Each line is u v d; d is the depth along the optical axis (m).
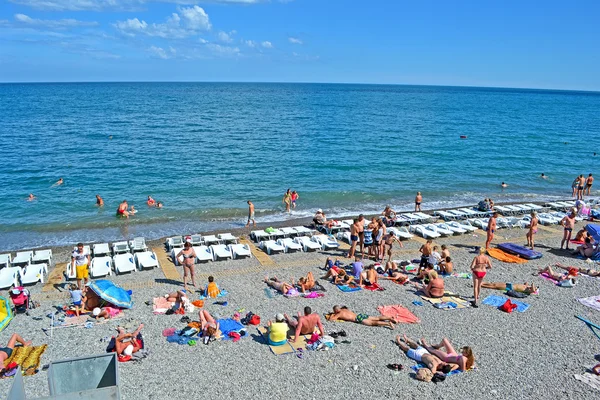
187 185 33.12
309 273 15.49
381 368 10.97
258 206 28.47
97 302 13.70
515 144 56.84
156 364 11.01
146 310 13.75
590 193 34.19
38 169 37.16
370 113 98.25
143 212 26.81
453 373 10.80
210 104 116.19
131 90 199.12
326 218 24.62
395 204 29.66
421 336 12.48
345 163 41.94
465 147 53.25
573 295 15.25
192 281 15.49
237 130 63.75
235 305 14.20
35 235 22.81
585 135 67.69
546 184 36.81
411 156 46.50
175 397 9.82
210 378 10.49
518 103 157.12
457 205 29.80
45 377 10.34
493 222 19.08
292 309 13.96
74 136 54.97
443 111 109.88
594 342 12.34
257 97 156.12
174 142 52.06
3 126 62.53
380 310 13.83
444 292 15.14
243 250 18.59
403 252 19.39
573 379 10.70
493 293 15.32
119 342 11.30
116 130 60.81
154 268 17.22
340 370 10.85
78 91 182.50
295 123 74.38
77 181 33.72
